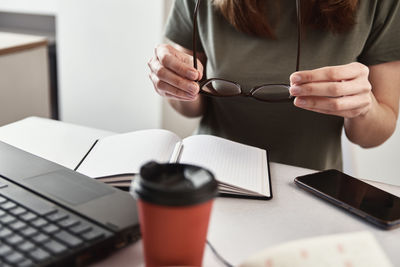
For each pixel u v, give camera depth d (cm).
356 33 106
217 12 113
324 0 101
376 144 111
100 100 255
